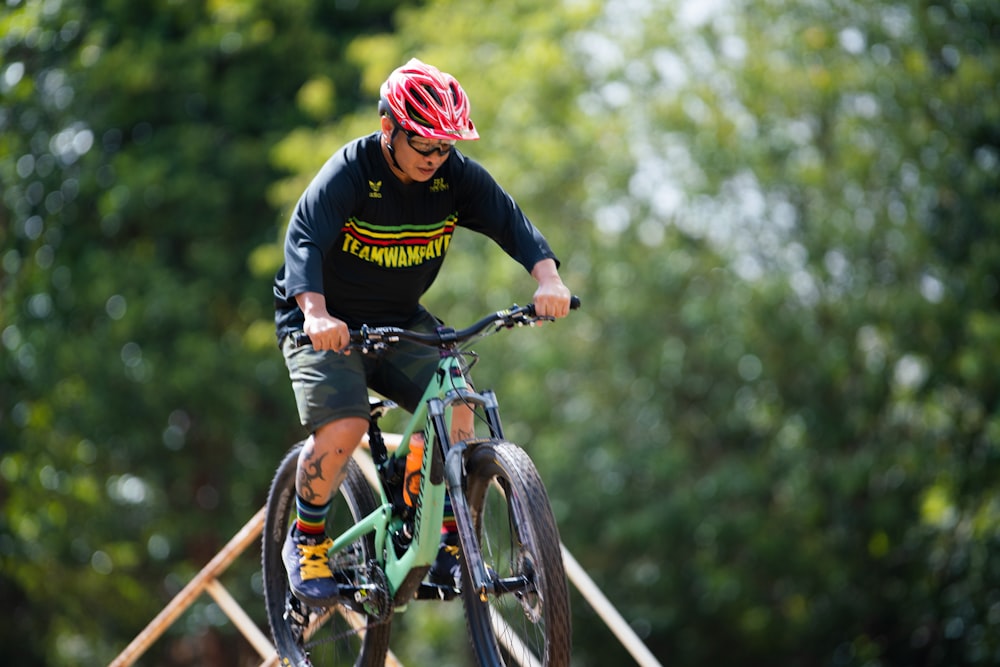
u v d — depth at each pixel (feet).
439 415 28.86
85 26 107.96
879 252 98.63
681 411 105.40
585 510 100.58
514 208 30.42
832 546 102.73
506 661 31.40
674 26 101.19
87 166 108.27
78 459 109.40
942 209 98.43
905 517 100.58
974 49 97.96
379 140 29.35
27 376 106.42
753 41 99.14
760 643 108.58
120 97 108.58
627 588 107.55
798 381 100.58
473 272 93.76
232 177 112.27
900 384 101.60
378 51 100.37
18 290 108.17
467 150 97.25
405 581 30.01
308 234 28.66
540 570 26.02
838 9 98.32
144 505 116.47
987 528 98.02
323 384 30.17
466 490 28.60
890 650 108.68
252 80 112.37
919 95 95.30
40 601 111.14
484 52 102.42
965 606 102.32
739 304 95.66
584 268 99.30
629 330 98.78
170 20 111.14
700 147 97.14
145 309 105.29
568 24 98.94
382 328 27.91
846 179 96.37
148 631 46.06
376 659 33.22
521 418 97.35
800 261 97.81
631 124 99.81
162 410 107.76
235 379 107.65
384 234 29.81
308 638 36.52
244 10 105.40
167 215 111.34
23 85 98.73
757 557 102.53
